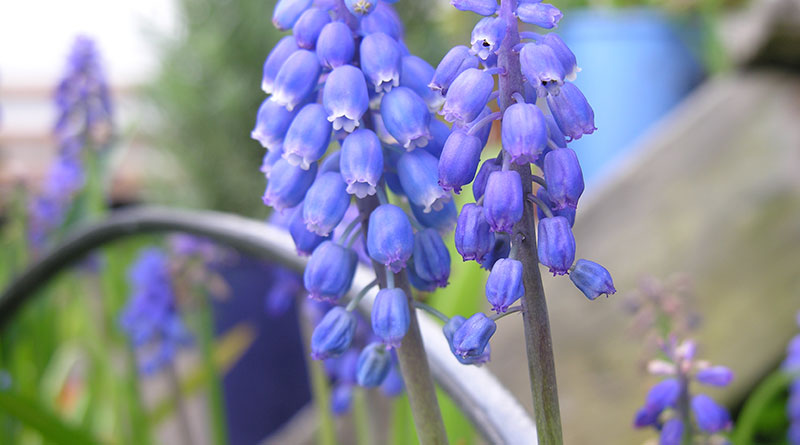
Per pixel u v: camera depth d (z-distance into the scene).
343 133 0.18
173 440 0.65
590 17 0.68
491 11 0.16
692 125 0.60
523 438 0.18
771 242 0.48
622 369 0.43
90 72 0.52
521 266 0.15
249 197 0.88
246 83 0.86
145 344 0.48
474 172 0.16
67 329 0.65
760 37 0.62
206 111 0.85
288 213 0.20
